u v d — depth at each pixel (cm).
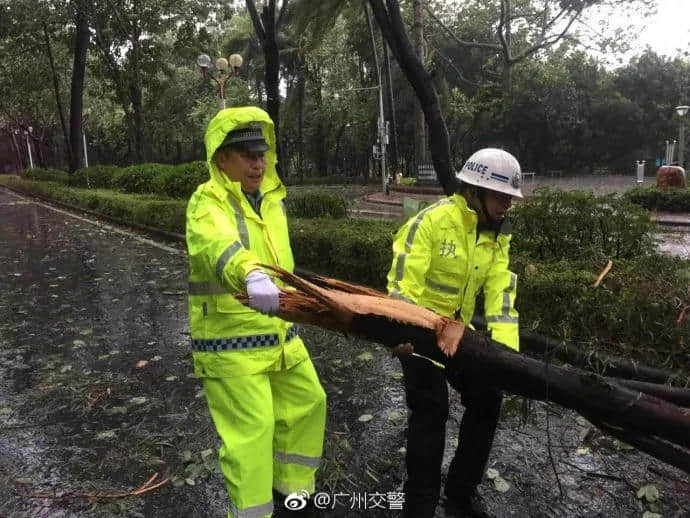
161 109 3612
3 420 374
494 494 281
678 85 3641
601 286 428
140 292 718
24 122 4366
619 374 390
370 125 3497
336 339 515
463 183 234
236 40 3378
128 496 287
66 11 2303
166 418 372
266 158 243
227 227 215
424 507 237
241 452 225
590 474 296
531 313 450
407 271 230
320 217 953
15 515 273
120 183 2019
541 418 357
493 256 246
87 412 384
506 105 2883
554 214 555
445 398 240
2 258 1004
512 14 1948
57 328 576
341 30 2950
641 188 1504
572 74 3488
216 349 230
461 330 201
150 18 2270
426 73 609
